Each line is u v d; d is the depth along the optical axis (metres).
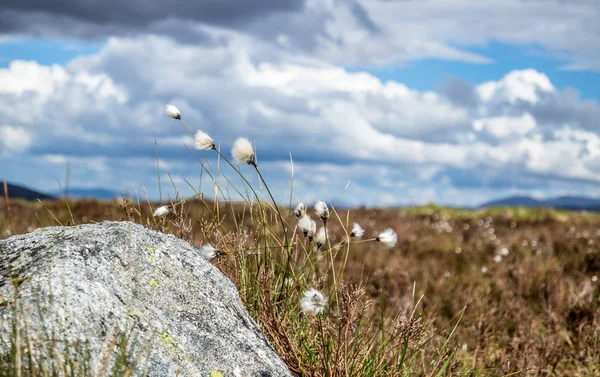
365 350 1.14
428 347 1.33
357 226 1.16
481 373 1.38
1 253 0.96
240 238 1.22
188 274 1.00
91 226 1.04
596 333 1.64
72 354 0.81
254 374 0.92
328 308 0.94
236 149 1.11
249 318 1.01
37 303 0.84
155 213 1.19
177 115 1.14
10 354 0.79
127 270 0.94
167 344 0.87
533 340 1.59
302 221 1.18
